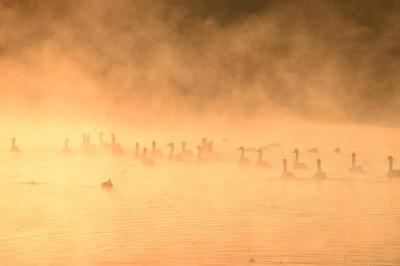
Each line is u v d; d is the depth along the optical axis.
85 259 115.56
